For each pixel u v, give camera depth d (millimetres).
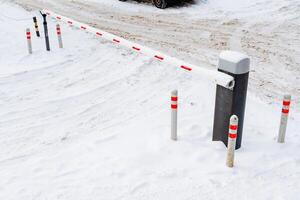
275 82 9227
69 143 6211
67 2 19016
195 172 5082
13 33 12656
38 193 4758
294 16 15727
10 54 10719
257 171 5090
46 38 10805
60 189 4828
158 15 16703
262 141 5938
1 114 7289
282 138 5859
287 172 5105
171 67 9664
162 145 5793
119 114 7246
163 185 4820
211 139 5949
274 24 14812
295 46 12117
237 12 16828
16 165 5543
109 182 4926
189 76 9070
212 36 13281
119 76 9172
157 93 8141
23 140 6348
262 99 8070
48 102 7836
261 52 11523
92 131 6613
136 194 4652
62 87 8617
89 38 12258
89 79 9047
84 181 4980
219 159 5363
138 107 7500
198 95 7898
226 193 4637
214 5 18000
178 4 18469
